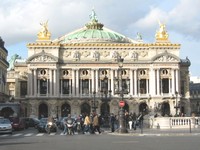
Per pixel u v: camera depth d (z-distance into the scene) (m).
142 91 176.00
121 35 196.25
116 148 33.91
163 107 171.50
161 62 174.62
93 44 176.00
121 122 61.06
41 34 175.00
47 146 37.28
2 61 147.12
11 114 100.25
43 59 171.50
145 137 50.16
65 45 175.38
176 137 48.72
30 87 170.50
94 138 49.66
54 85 171.38
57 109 170.12
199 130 62.72
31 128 99.81
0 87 148.38
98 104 169.25
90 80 174.88
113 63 174.38
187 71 185.12
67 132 63.62
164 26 180.00
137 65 176.25
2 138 53.22
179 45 177.00
